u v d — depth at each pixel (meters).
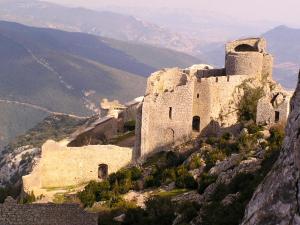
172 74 89.25
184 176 70.38
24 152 129.50
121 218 57.91
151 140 86.06
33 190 80.69
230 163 65.75
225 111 84.62
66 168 87.38
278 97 77.44
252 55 86.38
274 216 31.48
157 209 57.62
